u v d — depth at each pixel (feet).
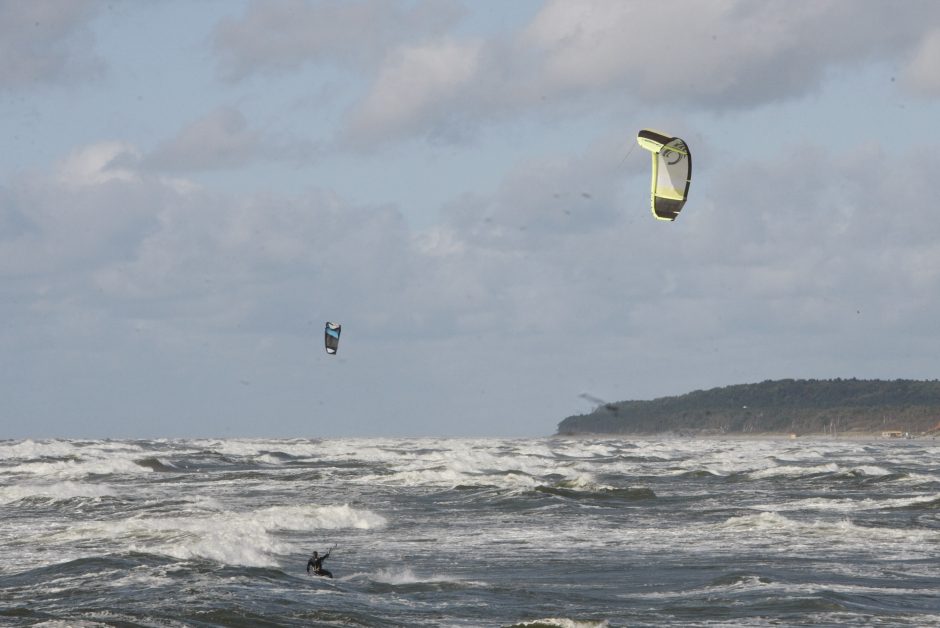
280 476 623.77
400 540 323.78
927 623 196.54
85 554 271.90
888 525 348.79
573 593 228.63
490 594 225.56
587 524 369.71
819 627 193.36
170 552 267.80
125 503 423.64
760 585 231.71
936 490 531.09
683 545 307.17
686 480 622.95
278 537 327.88
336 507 382.83
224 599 205.05
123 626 181.78
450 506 442.91
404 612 204.13
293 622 190.39
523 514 409.08
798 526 340.18
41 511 405.59
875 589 230.48
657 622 198.49
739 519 355.77
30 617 186.80
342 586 230.07
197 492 517.96
